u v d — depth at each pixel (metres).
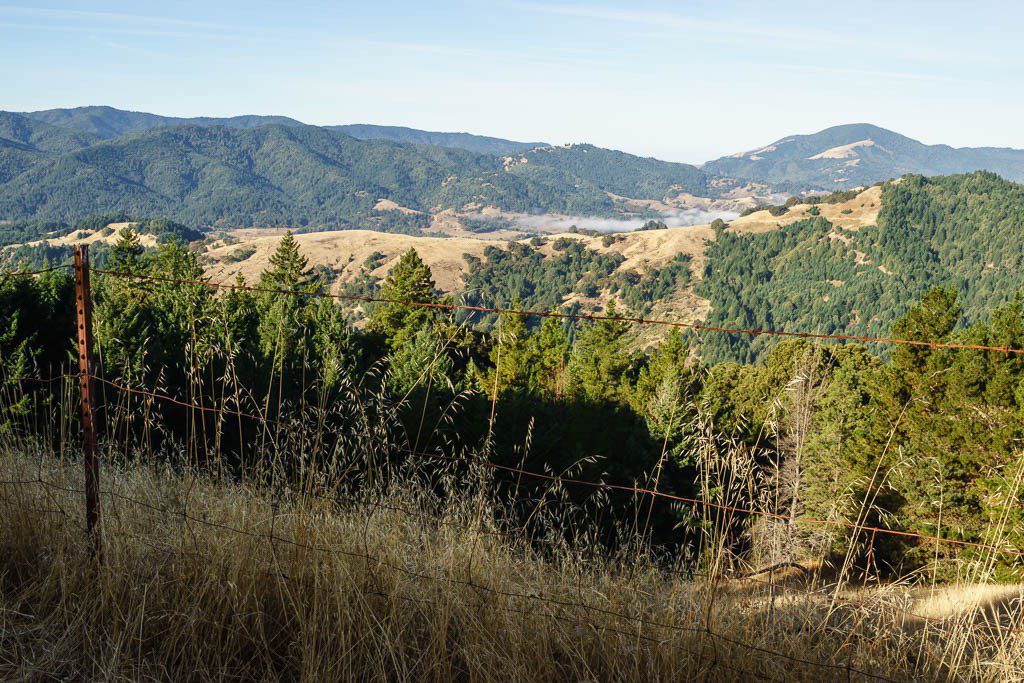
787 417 4.81
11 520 3.79
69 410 4.72
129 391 4.88
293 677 3.00
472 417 12.41
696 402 4.24
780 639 3.25
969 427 16.09
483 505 4.15
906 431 18.66
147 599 3.33
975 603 3.44
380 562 3.46
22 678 2.88
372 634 3.03
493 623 3.21
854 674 3.07
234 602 3.17
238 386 4.66
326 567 3.33
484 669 2.99
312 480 3.88
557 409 25.06
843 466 16.81
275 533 3.63
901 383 23.45
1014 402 21.42
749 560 3.86
